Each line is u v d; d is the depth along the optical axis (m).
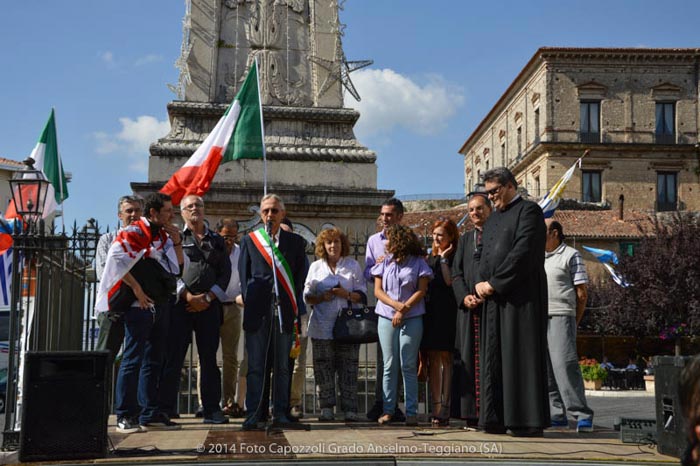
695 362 2.18
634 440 5.98
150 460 5.05
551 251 7.55
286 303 7.06
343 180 11.76
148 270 6.81
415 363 7.30
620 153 48.41
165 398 7.54
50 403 5.11
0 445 6.80
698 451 2.14
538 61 50.00
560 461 5.09
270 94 12.16
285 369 7.05
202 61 12.09
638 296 34.28
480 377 6.65
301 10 12.49
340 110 12.10
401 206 7.94
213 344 7.62
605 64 49.16
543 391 6.35
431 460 5.10
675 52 48.78
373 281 8.20
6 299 11.02
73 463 5.02
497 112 60.25
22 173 7.79
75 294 10.89
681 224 34.97
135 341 6.80
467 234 7.24
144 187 11.09
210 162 10.48
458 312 7.25
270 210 7.17
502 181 6.66
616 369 28.67
